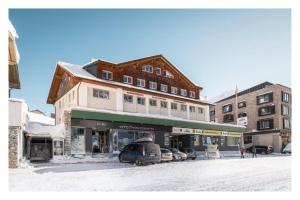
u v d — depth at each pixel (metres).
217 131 37.75
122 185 13.33
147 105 32.31
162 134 30.94
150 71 34.84
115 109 29.27
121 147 27.48
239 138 41.41
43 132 23.52
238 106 60.81
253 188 13.08
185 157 27.22
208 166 21.45
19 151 19.91
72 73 27.09
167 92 36.28
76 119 24.70
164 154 24.22
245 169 19.80
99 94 28.33
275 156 39.00
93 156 24.98
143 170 18.38
